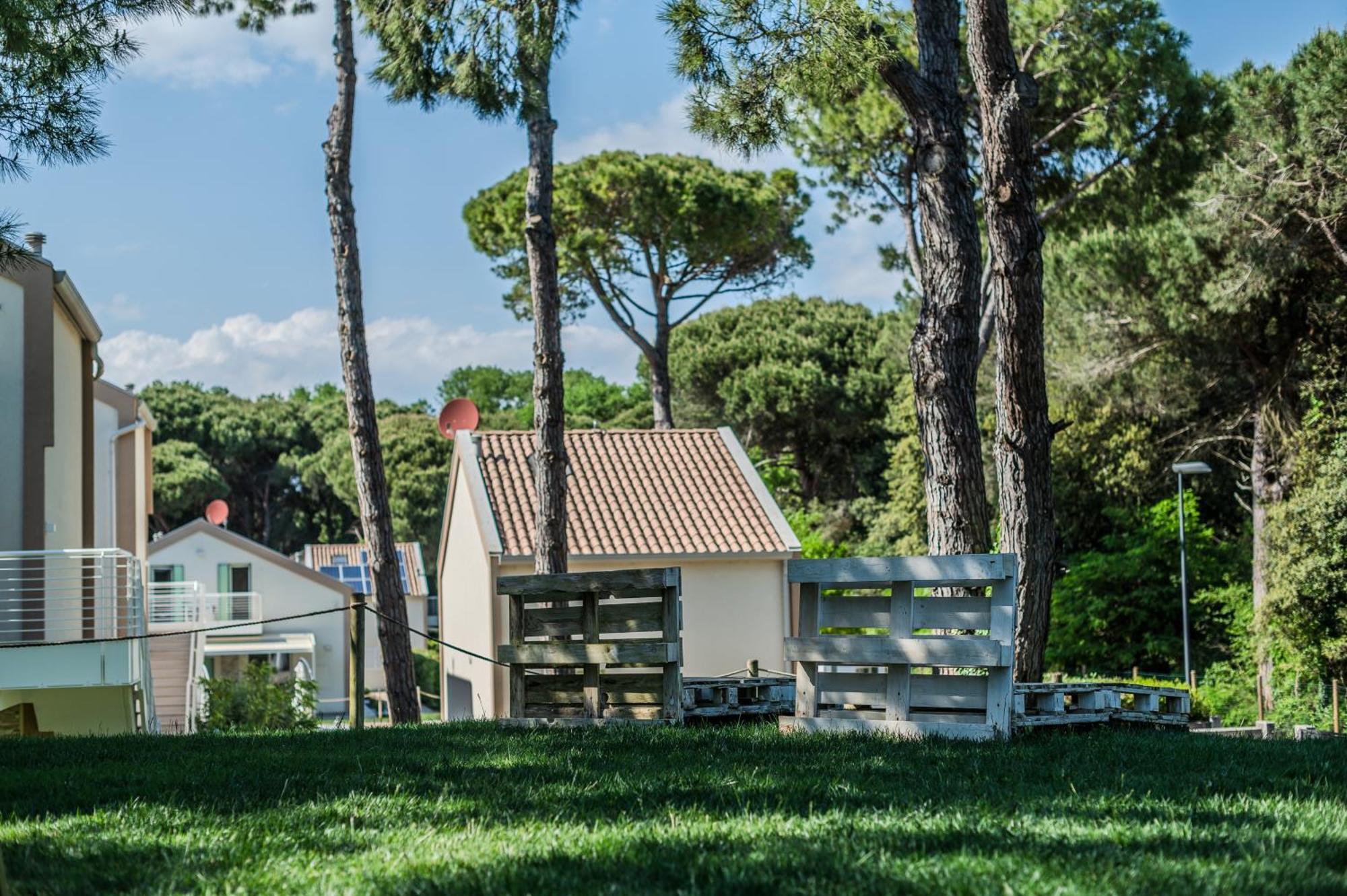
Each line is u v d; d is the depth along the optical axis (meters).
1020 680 11.22
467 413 28.39
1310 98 24.12
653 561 23.88
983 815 4.95
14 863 4.40
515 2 15.40
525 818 5.12
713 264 33.34
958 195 11.82
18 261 10.20
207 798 5.81
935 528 11.74
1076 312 29.66
